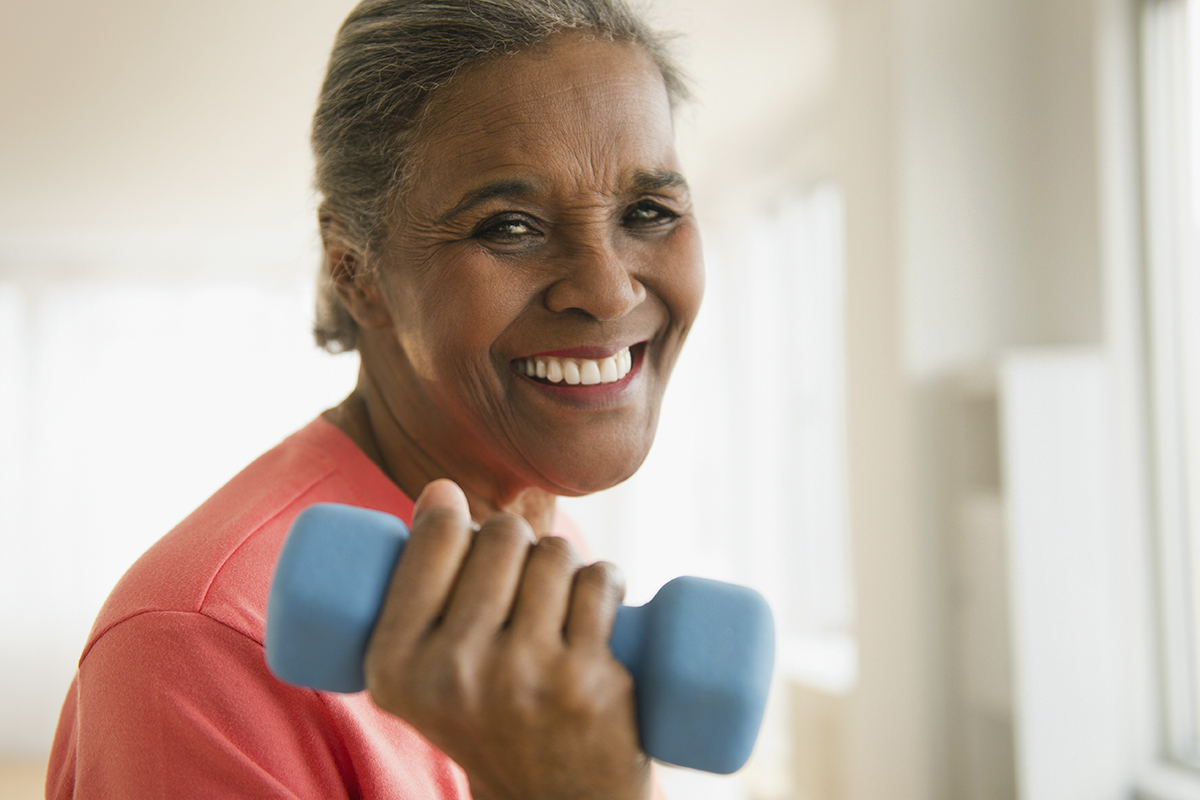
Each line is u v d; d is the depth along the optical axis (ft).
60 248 19.90
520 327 2.06
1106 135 8.18
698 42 11.57
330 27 10.73
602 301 2.02
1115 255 8.17
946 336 8.98
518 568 1.15
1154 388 8.10
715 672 1.17
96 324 19.98
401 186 2.04
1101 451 8.00
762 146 15.43
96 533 19.58
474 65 1.94
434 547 1.13
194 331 20.18
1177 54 7.97
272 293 20.34
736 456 16.56
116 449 19.83
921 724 8.89
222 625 1.67
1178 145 7.99
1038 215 9.03
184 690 1.61
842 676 12.25
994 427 8.98
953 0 9.07
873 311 9.59
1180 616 8.08
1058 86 8.77
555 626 1.15
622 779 1.18
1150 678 8.09
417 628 1.11
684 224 2.21
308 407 20.29
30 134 13.79
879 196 9.45
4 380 19.58
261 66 11.67
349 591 1.13
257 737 1.64
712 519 17.08
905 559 9.00
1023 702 7.80
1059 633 7.88
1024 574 7.85
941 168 9.02
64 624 19.27
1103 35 8.20
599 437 2.19
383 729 1.86
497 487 2.45
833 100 13.19
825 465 14.70
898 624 9.16
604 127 1.98
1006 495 7.87
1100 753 7.89
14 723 18.81
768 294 15.96
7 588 19.19
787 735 14.08
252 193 16.78
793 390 15.42
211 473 20.03
